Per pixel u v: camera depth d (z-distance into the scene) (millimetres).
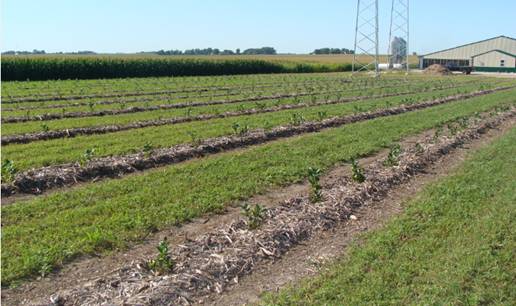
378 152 16797
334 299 6887
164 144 16391
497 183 12547
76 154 14711
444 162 15531
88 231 9039
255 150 16047
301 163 14445
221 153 16266
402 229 9312
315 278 7484
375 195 11797
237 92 37656
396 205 11281
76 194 11234
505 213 10195
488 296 6980
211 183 12227
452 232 9195
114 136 18000
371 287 7137
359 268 7734
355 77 65438
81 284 7406
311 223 9680
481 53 95438
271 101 31156
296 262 8258
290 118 22609
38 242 8539
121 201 10719
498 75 79438
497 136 20672
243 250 8320
